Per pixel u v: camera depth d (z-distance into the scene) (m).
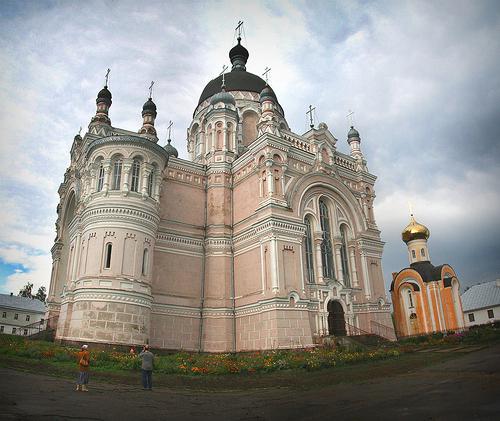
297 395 14.21
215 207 36.94
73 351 22.41
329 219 38.22
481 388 11.38
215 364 21.88
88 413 10.21
